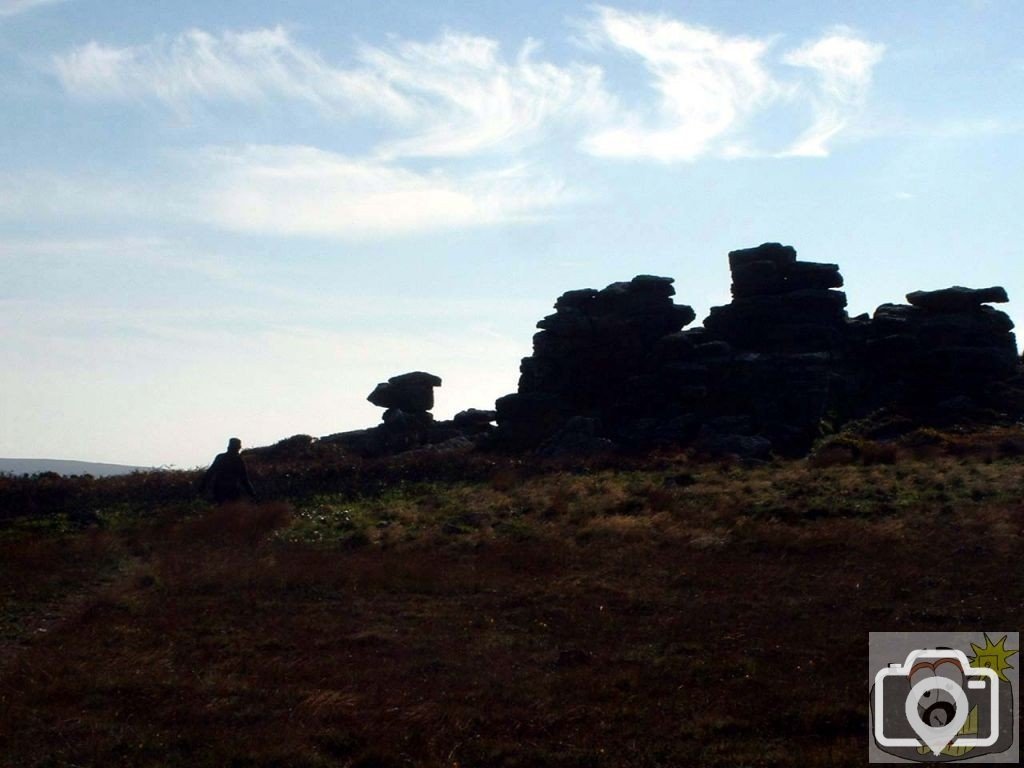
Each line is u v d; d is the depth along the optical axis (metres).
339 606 17.34
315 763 10.85
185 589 18.52
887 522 22.23
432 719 11.95
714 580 18.34
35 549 21.98
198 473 33.53
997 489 25.22
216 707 12.52
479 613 16.75
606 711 12.14
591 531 22.95
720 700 12.41
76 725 12.03
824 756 10.74
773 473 30.58
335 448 45.41
